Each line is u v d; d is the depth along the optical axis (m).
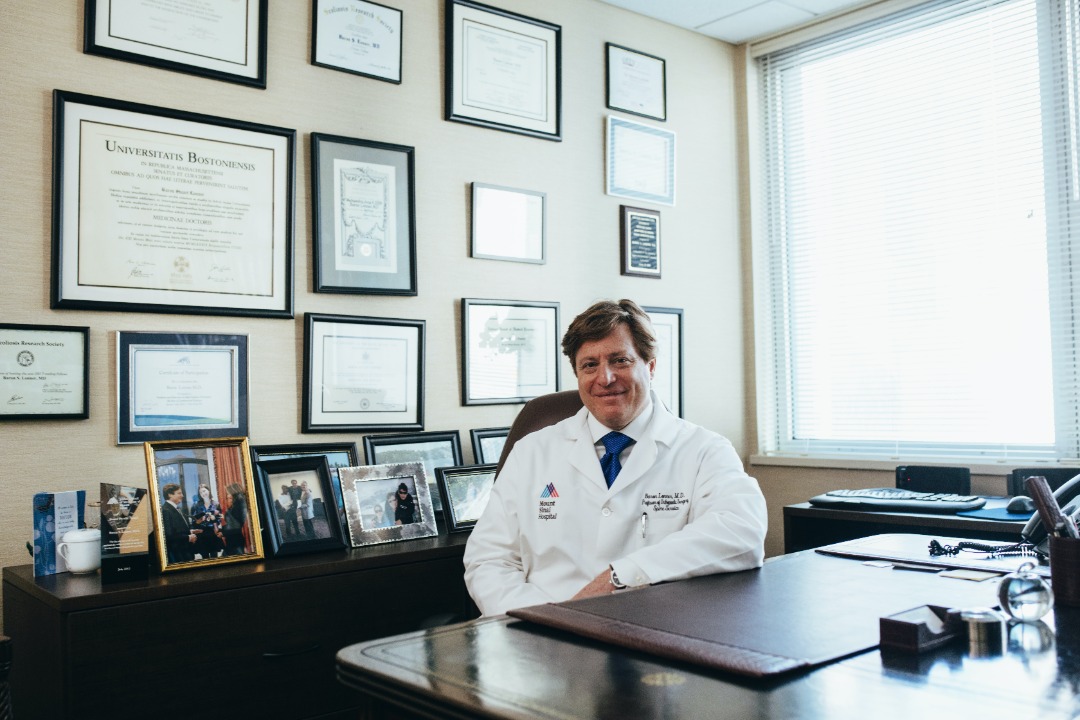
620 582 1.56
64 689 1.77
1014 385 3.14
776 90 3.91
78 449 2.26
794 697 0.90
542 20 3.22
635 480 1.94
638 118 3.54
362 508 2.45
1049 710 0.85
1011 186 3.17
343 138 2.72
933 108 3.39
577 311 3.31
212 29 2.50
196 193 2.46
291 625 2.09
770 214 3.92
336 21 2.74
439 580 2.38
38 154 2.24
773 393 3.89
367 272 2.77
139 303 2.36
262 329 2.57
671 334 3.59
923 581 1.46
